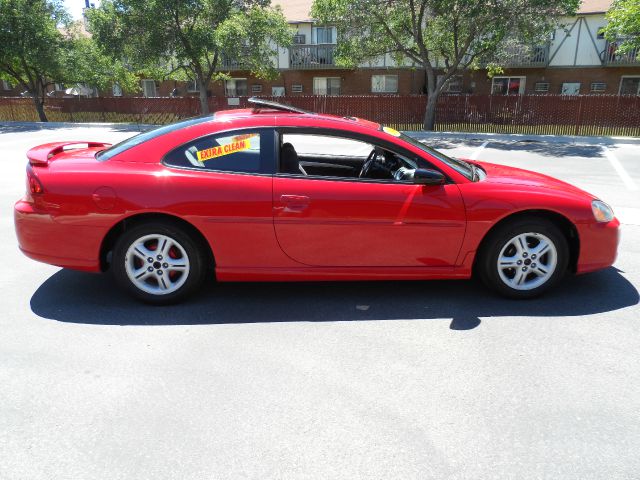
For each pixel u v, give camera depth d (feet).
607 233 12.28
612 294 12.96
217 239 11.60
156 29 63.41
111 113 76.59
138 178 11.42
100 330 10.94
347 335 10.84
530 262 12.32
